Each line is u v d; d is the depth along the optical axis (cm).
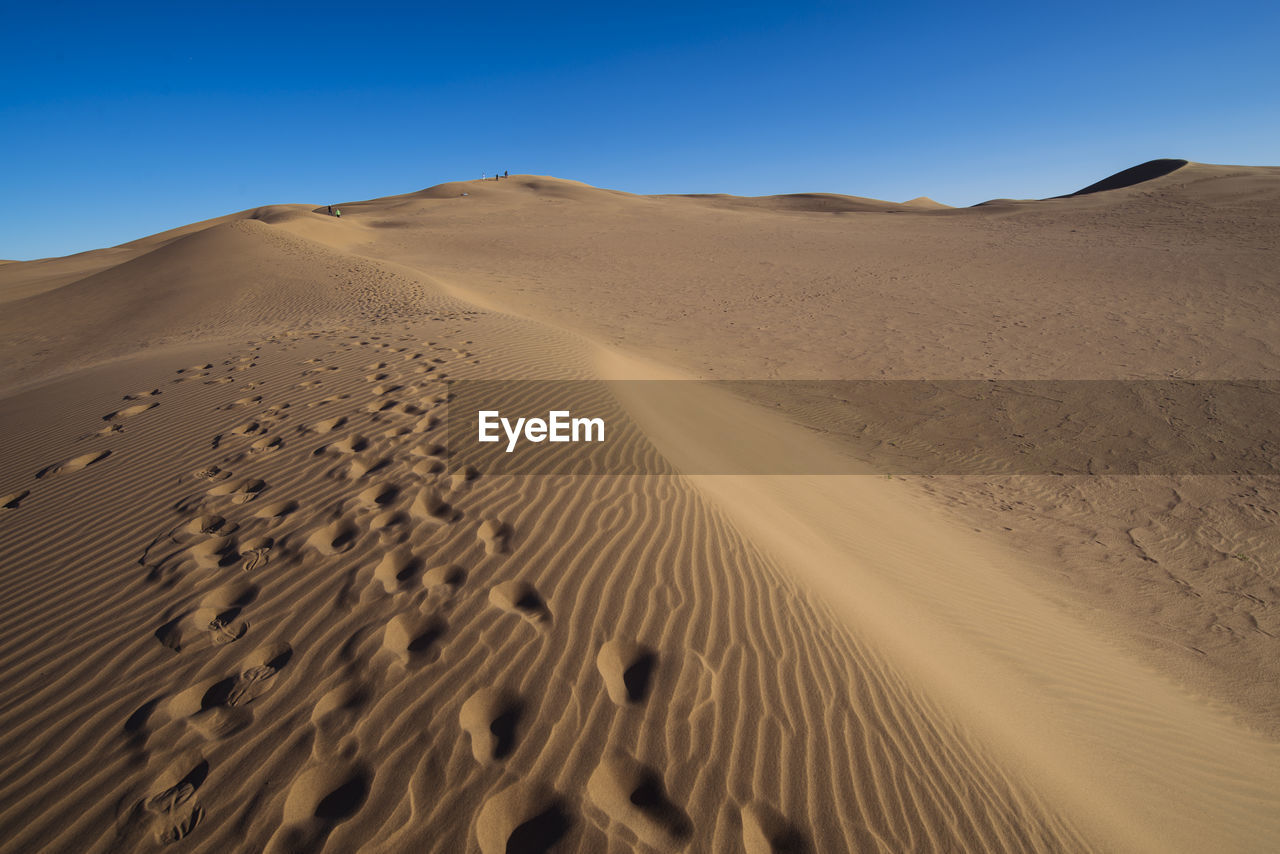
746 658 335
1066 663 502
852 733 302
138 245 7381
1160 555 761
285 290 2136
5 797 247
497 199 6769
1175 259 2561
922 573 601
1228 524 821
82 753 267
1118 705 455
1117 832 300
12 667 317
